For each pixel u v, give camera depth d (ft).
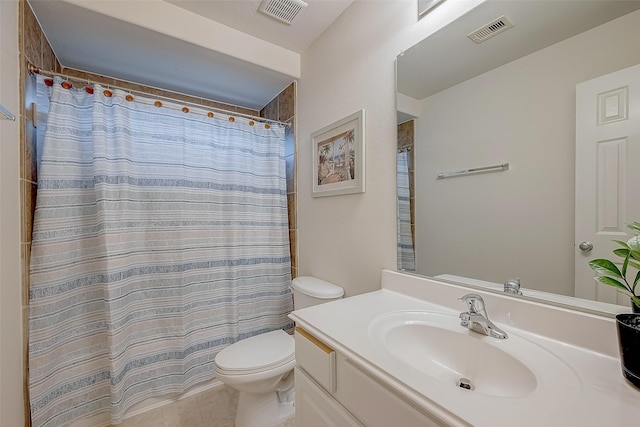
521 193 2.79
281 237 6.59
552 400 1.69
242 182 6.16
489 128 3.03
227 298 5.92
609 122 2.25
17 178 3.70
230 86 6.70
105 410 4.65
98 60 5.48
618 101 2.21
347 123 4.84
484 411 1.59
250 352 4.56
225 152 6.05
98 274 4.59
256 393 4.52
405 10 3.90
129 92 4.99
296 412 3.15
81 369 4.47
